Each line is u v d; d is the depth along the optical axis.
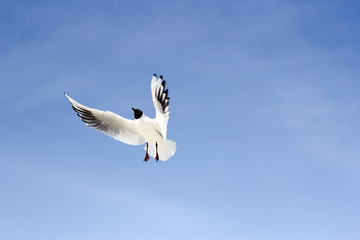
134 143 11.55
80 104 10.95
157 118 9.47
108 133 11.41
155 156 11.07
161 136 10.73
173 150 11.03
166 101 9.11
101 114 11.27
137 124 10.66
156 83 9.09
